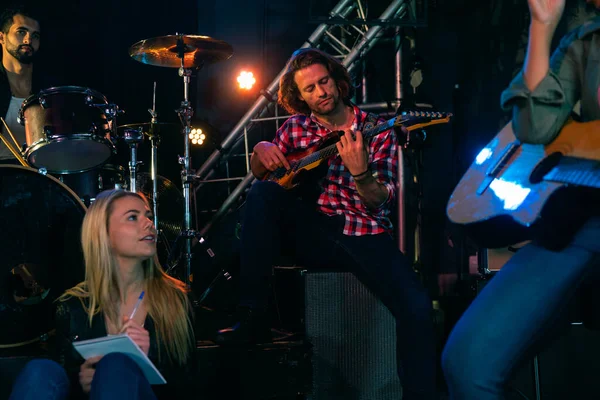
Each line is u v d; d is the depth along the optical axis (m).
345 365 2.56
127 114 5.25
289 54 5.38
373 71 4.82
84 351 1.66
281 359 2.46
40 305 2.68
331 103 2.63
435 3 4.89
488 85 4.68
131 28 5.25
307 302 2.57
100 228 1.98
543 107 1.44
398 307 2.38
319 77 2.62
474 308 1.50
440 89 5.07
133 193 2.07
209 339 2.60
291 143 2.82
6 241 2.68
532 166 1.51
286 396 2.46
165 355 1.99
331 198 2.61
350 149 2.32
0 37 4.74
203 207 5.23
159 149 5.04
